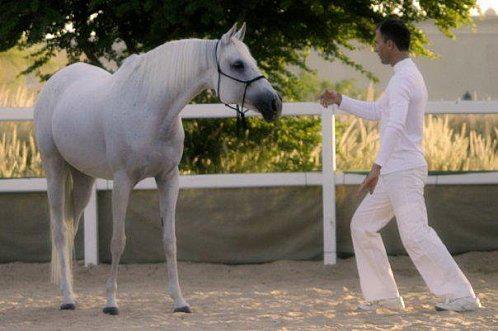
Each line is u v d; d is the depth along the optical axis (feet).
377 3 51.85
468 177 41.60
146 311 31.19
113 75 31.73
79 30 51.29
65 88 33.58
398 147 28.94
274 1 51.16
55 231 33.37
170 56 29.76
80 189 34.24
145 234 42.60
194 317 29.68
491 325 27.09
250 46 51.37
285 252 42.45
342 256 42.55
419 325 27.22
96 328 27.78
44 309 32.17
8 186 42.11
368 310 30.14
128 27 52.16
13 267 41.88
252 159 51.57
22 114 41.86
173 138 30.17
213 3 47.09
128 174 30.14
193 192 42.37
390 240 42.19
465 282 29.19
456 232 42.01
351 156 51.49
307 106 41.52
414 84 28.99
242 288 37.11
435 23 55.52
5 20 49.19
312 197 42.14
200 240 42.52
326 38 53.42
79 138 31.48
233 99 29.37
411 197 28.81
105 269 41.42
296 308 31.27
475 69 140.36
